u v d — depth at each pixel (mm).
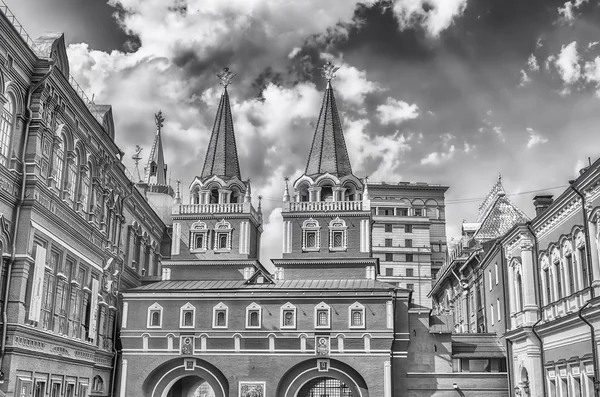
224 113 67875
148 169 92562
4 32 32812
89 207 45594
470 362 53562
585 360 36656
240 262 61000
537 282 45656
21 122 35562
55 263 39406
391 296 51406
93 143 45594
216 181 63969
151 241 65750
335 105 65500
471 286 69312
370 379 50125
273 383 50656
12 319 33500
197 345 51688
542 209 48406
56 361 38969
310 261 57875
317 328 51250
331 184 61312
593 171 34625
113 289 51781
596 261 35656
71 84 42250
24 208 35062
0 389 32406
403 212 122688
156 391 51688
